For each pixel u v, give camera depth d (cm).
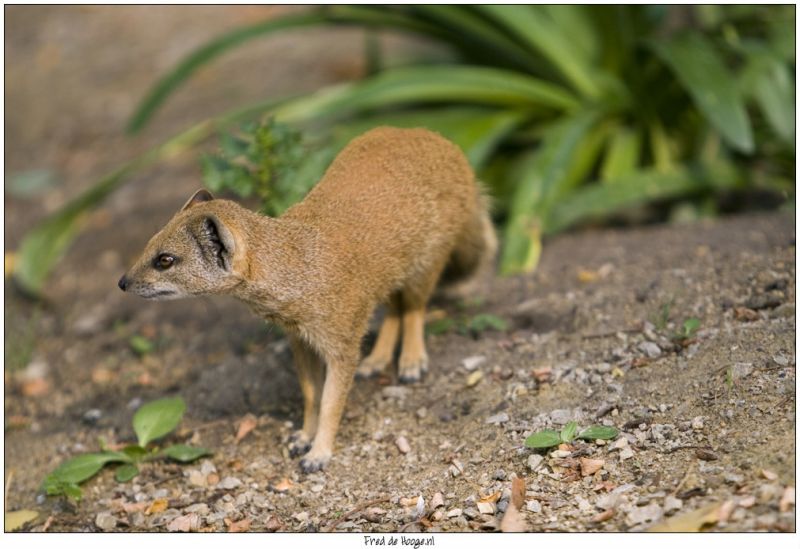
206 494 791
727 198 1174
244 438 855
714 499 622
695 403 724
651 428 714
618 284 936
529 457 721
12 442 930
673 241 1011
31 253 1191
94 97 1666
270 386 915
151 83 1673
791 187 1127
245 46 1764
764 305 827
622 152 1162
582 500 666
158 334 1083
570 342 856
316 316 761
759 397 704
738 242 962
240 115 1209
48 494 812
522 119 1191
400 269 828
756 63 1134
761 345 761
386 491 745
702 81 1031
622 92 1170
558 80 1253
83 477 807
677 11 1369
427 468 759
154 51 1777
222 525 746
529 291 977
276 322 770
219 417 894
